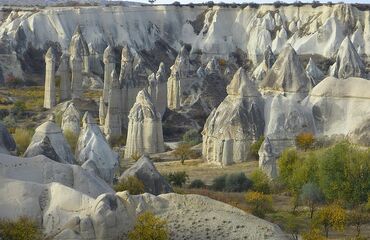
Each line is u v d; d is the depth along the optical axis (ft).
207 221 123.24
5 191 125.59
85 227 116.16
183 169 241.76
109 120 310.24
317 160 189.37
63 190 124.88
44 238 117.39
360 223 156.97
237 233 120.88
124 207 120.47
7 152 174.60
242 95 260.42
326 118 258.78
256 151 247.50
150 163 175.94
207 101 373.40
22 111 346.95
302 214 165.78
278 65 294.05
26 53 476.54
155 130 282.77
